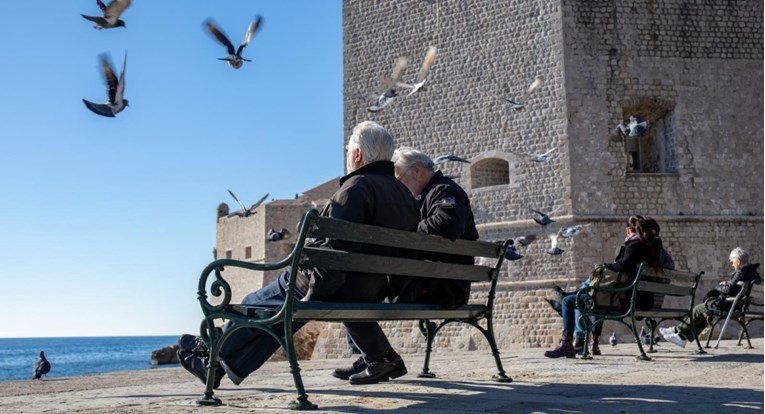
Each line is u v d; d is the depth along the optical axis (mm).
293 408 5070
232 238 46156
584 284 10430
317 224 5266
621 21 26875
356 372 7348
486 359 10703
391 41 29859
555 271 26031
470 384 6699
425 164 7344
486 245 7094
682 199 26484
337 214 5762
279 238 19188
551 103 26594
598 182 26188
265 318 5395
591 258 25750
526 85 27109
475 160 27891
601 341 25125
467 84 28328
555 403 5230
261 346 5969
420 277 6516
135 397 5980
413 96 29328
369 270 5746
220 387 6770
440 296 6645
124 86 8578
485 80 27969
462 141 28250
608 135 26453
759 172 27000
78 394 6277
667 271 10398
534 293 26281
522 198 26891
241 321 5414
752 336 24609
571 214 25797
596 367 8625
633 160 28328
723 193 26688
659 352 11711
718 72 27172
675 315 11234
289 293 5250
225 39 10688
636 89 26719
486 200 27656
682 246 26266
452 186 7012
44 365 25578
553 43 26703
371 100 29812
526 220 26672
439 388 6371
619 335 25156
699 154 26734
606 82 26625
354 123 30188
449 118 28578
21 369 98938
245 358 5957
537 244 26422
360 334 6621
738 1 27531
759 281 12680
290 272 5273
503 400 5438
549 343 25656
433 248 6387
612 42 26781
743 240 26625
